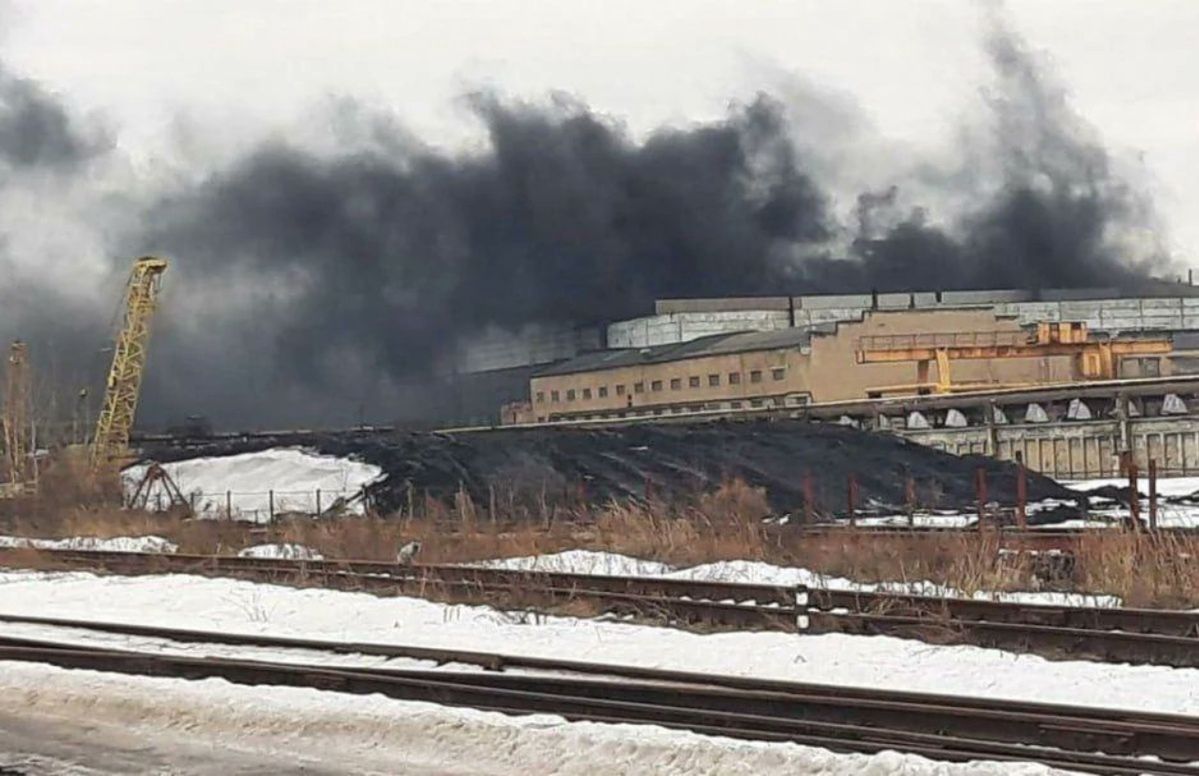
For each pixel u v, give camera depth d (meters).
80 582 24.97
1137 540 19.88
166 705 12.21
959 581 19.06
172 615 20.38
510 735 10.32
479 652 14.80
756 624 17.11
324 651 15.77
